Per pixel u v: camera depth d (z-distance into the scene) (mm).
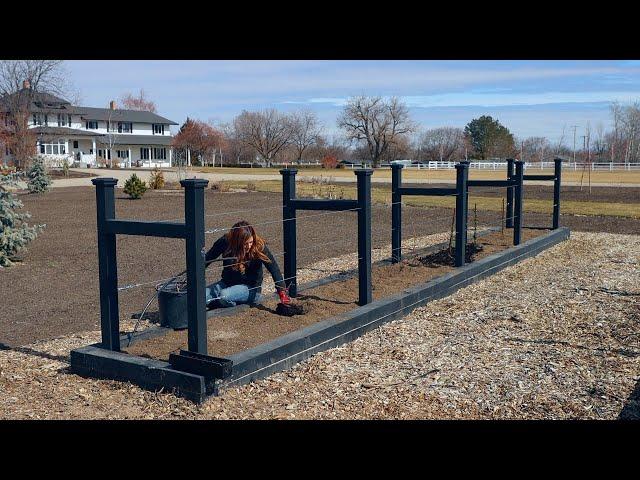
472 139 93375
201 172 58938
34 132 57531
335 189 30797
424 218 19312
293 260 7617
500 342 6340
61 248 13758
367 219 6949
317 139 93188
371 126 87438
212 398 4879
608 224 17297
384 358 5895
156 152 85688
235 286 6906
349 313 6625
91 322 7574
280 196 29328
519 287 8820
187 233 4980
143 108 102250
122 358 5281
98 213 5465
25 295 9172
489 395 4992
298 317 6637
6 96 50656
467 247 10930
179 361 4996
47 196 30797
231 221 19078
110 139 78438
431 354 5996
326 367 5629
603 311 7426
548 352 6000
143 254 12719
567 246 12695
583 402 4820
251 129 90938
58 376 5461
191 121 80250
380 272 8922
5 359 5977
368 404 4844
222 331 6113
